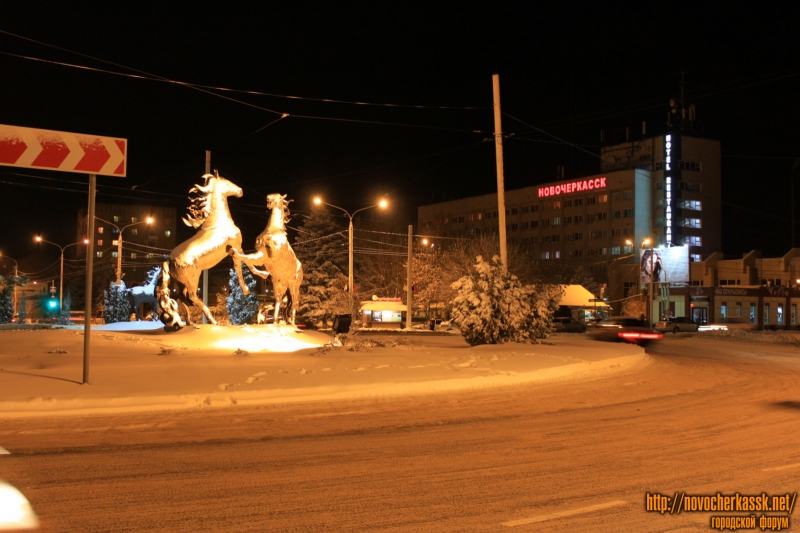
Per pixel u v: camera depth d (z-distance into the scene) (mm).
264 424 10164
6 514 5875
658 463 8086
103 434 9266
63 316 53281
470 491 6805
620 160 112688
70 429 9562
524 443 9133
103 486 6758
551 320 25578
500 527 5746
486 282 23688
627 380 17375
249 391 12406
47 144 11953
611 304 98188
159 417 10602
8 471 7277
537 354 19797
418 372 15320
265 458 8047
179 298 20516
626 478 7383
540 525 5816
